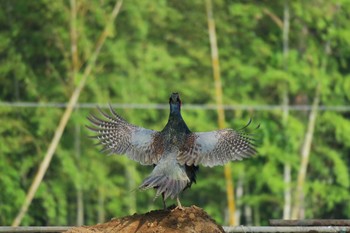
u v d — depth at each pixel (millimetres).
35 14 31891
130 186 31797
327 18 33312
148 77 32625
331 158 32531
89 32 32219
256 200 31984
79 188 30500
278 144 32312
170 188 9367
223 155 9617
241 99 33281
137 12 32594
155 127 32656
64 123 30000
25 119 31297
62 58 32125
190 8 33250
